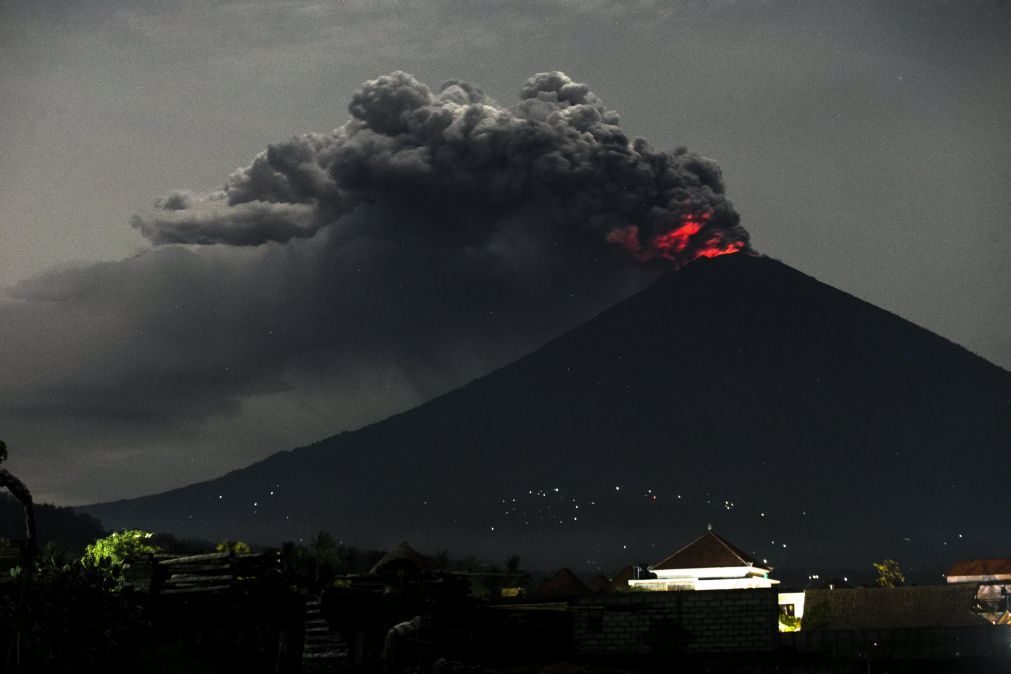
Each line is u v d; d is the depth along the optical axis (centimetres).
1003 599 16162
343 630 8188
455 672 7394
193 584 8138
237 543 10919
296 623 8300
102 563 7262
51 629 6681
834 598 16075
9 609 6519
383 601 8231
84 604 6869
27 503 6109
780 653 7725
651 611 7888
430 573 8412
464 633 7969
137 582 8175
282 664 8088
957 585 15938
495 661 7931
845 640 7788
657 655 7806
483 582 15350
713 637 7794
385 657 7419
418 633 7856
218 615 8088
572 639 7944
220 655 7962
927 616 15638
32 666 6575
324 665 8075
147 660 7300
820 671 7688
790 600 16900
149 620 7888
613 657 7862
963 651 7788
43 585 6794
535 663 7881
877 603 15838
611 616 7925
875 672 7700
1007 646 7812
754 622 7788
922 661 7719
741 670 7656
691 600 7862
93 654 6912
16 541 7150
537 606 8062
